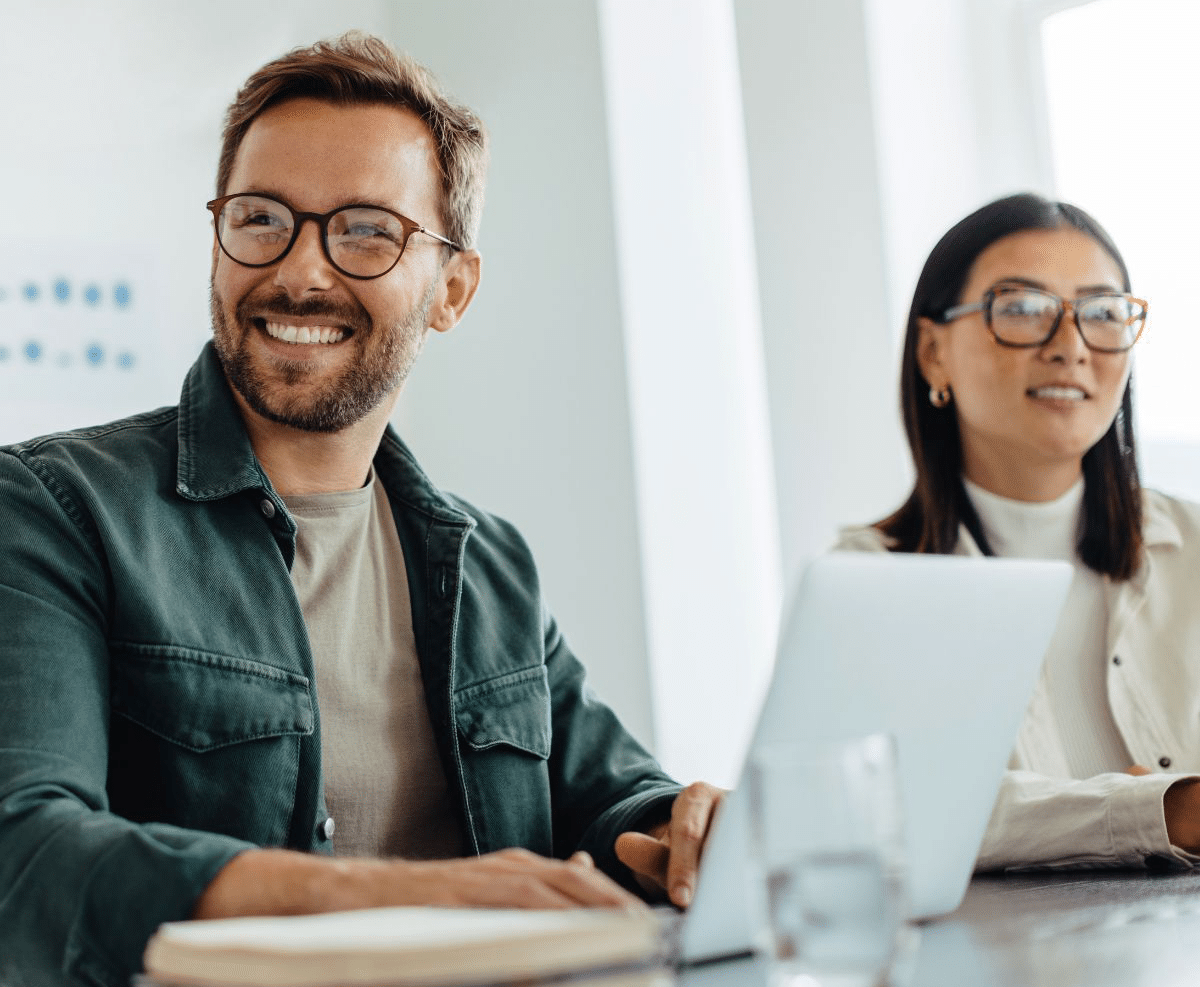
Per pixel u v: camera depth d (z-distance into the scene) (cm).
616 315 339
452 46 377
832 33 312
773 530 360
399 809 158
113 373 321
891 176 305
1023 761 187
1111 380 200
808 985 63
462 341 377
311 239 158
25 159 313
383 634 162
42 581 132
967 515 207
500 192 367
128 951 94
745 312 363
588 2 345
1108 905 113
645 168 347
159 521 145
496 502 368
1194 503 203
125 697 138
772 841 65
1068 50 314
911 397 209
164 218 332
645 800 147
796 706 87
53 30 319
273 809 143
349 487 166
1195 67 298
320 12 368
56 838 101
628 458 337
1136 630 193
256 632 146
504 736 162
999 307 200
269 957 60
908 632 93
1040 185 317
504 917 70
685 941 88
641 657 334
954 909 111
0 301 307
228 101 345
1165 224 302
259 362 157
